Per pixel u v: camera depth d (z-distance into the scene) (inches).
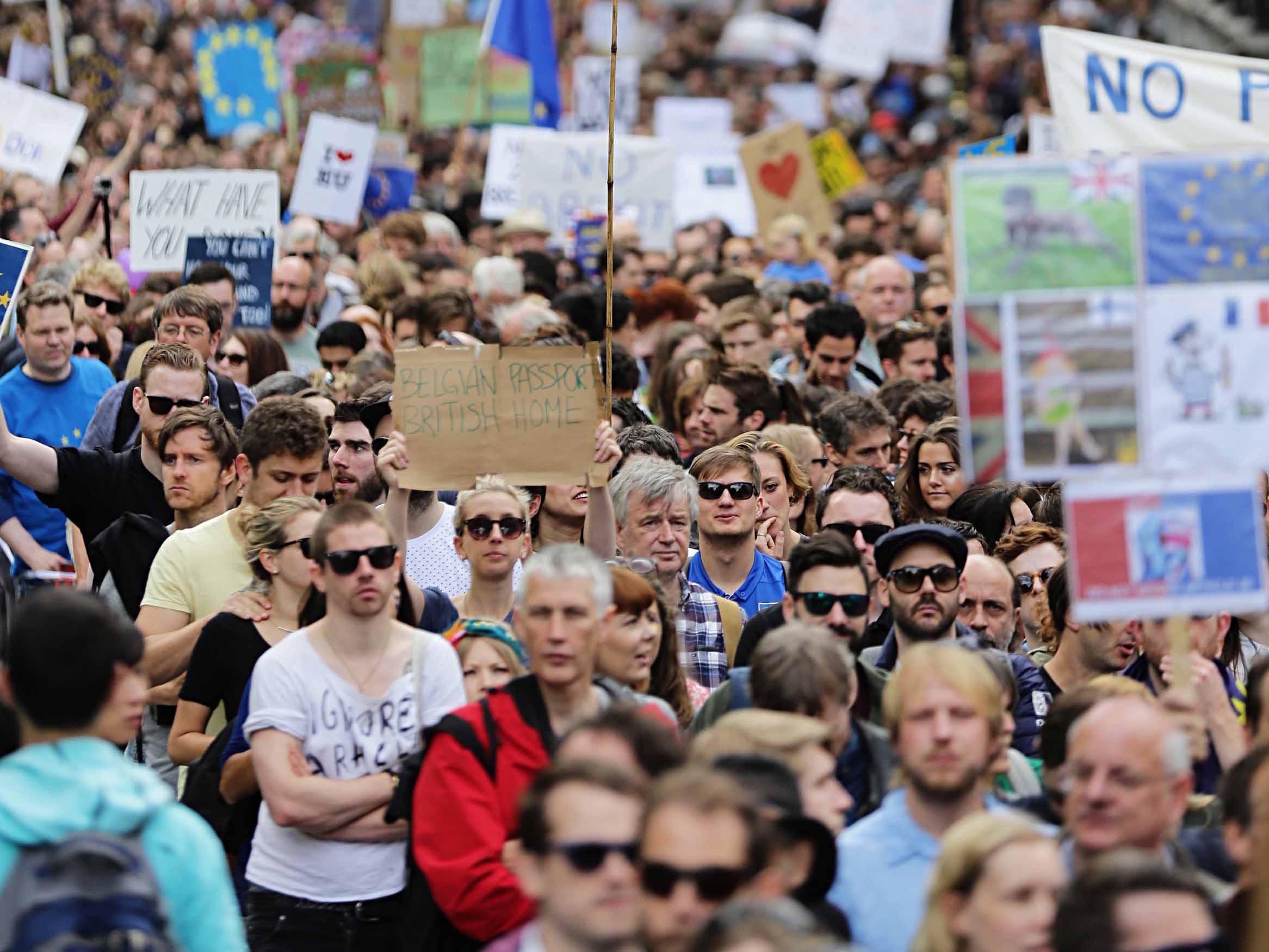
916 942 619.5
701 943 500.1
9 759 587.8
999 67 4188.0
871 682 871.7
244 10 3708.2
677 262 2516.0
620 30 5044.3
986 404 735.1
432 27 3056.1
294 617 944.3
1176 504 730.8
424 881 784.3
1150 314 734.5
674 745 655.1
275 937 831.1
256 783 865.5
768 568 1142.3
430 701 852.0
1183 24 4060.0
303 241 1947.6
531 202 2282.2
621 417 1342.3
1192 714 738.8
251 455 1022.4
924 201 3437.5
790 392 1520.7
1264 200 740.7
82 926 546.0
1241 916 606.9
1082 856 652.1
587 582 767.7
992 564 1029.8
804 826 625.6
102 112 2758.4
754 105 4286.4
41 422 1321.4
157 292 1664.6
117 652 606.2
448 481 982.4
